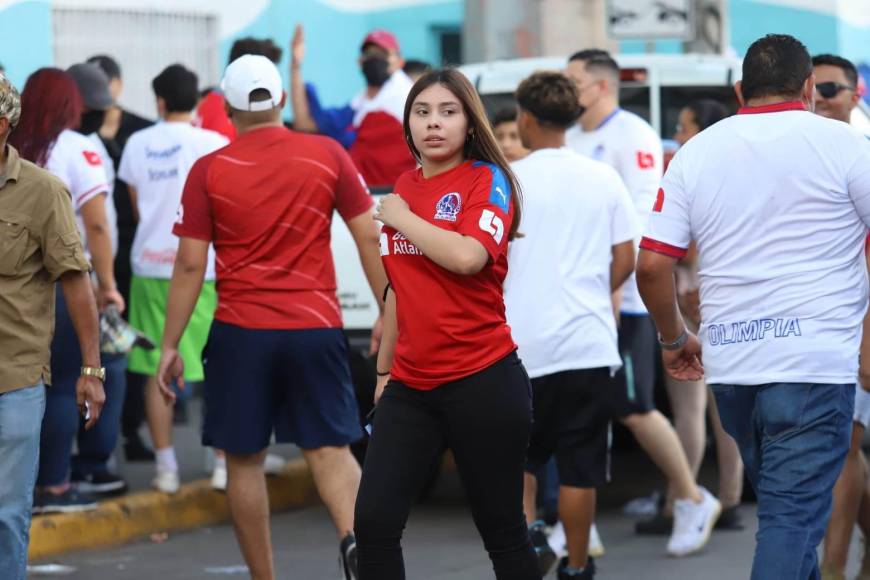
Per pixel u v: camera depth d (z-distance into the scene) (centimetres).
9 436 1756
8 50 4822
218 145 2828
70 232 1791
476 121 1611
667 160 3044
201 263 2044
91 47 5100
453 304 1598
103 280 2512
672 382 2641
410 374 1623
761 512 1652
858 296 1670
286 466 3031
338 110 3575
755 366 1661
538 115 2123
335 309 2056
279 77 2042
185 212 2034
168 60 5338
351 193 2061
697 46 4147
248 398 2020
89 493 2666
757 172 1661
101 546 2617
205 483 2869
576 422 2100
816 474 1641
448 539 2645
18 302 1766
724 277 1681
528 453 2134
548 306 2086
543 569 2119
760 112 1686
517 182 1639
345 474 2062
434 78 1612
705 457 3334
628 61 3241
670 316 1767
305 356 2023
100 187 2486
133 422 3177
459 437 1623
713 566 2427
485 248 1564
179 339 2064
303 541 2678
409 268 1609
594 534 2498
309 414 2042
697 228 1700
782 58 1681
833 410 1647
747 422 1708
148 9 5262
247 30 5612
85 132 2738
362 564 1636
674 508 2523
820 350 1639
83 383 1845
